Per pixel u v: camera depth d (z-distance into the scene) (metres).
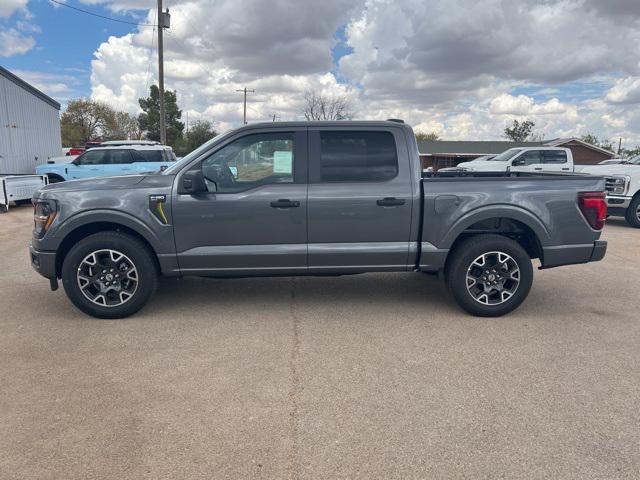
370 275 6.55
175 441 2.82
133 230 4.84
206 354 4.01
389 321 4.81
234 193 4.71
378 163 4.82
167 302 5.38
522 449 2.76
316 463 2.64
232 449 2.75
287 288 5.93
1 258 7.64
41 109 22.64
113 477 2.52
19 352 4.03
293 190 4.73
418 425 3.00
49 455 2.69
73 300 4.72
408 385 3.50
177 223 4.68
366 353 4.04
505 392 3.41
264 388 3.44
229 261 4.78
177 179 4.70
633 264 7.52
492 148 43.09
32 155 21.52
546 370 3.75
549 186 4.86
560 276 6.73
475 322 4.80
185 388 3.44
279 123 4.80
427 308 5.21
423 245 4.86
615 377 3.64
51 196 4.66
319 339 4.34
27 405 3.20
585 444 2.81
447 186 4.80
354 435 2.89
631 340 4.37
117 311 4.76
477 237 4.86
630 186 11.61
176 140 68.38
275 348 4.14
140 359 3.91
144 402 3.25
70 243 4.87
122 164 16.31
